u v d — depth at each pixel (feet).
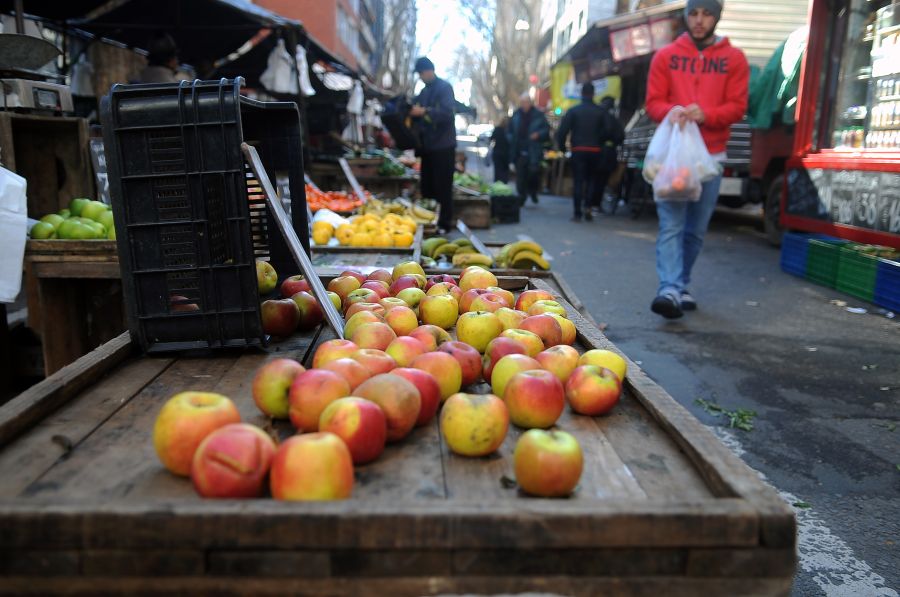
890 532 9.09
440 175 30.32
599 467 4.73
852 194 23.17
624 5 80.59
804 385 14.46
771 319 19.69
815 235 26.22
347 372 5.43
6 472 4.41
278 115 9.23
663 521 3.63
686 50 17.88
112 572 3.58
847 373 15.19
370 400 4.95
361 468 4.70
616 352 6.70
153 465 4.60
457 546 3.60
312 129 49.73
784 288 23.70
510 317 7.50
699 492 4.40
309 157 37.86
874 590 7.93
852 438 11.92
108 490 4.25
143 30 38.70
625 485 4.48
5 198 11.31
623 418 5.61
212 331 6.72
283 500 3.85
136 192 6.44
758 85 32.32
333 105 49.62
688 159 17.16
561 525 3.60
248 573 3.59
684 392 14.01
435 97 29.71
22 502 3.61
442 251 16.66
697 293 22.93
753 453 11.32
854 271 22.26
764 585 3.72
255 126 9.27
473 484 4.50
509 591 3.68
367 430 4.58
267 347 7.06
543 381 5.27
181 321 6.68
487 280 9.44
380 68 132.26
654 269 27.20
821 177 25.05
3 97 15.46
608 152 43.32
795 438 11.90
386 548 3.59
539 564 3.66
